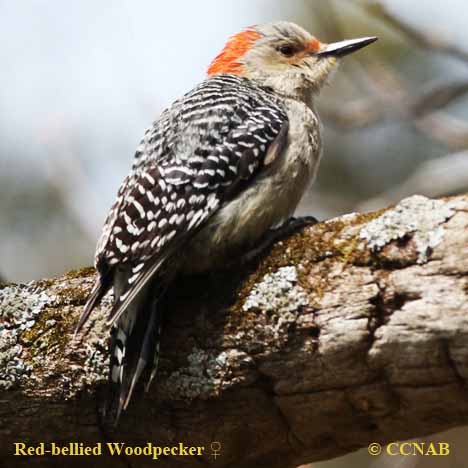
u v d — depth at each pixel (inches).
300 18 625.9
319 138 419.8
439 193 560.1
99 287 345.7
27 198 663.8
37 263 659.4
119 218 370.3
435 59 643.5
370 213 332.5
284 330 324.5
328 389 327.3
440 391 313.4
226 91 413.7
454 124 579.8
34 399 361.7
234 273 344.2
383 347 312.0
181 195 373.7
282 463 361.7
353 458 551.2
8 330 366.0
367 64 590.9
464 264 302.4
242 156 385.7
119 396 336.2
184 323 345.4
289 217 402.6
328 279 322.7
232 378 337.1
